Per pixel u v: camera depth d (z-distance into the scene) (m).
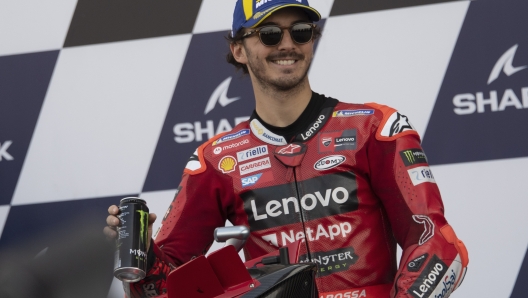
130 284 6.17
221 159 6.95
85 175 10.51
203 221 6.96
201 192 6.95
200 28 10.49
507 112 9.63
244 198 6.74
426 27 9.93
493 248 9.52
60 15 10.73
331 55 10.14
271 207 6.61
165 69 10.51
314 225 6.46
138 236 5.36
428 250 5.86
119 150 10.48
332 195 6.46
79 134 10.55
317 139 6.67
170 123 10.45
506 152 9.59
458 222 9.62
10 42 10.77
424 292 5.61
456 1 9.88
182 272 4.28
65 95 10.62
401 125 6.57
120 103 10.54
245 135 7.02
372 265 6.38
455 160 9.70
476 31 9.80
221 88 10.41
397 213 6.31
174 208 7.02
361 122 6.64
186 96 10.45
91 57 10.62
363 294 6.27
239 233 4.53
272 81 6.61
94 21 10.68
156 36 10.55
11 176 10.59
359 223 6.43
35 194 10.54
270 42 6.56
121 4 10.65
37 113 10.64
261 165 6.77
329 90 10.12
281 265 4.72
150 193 10.40
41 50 10.72
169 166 10.40
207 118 10.40
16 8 10.80
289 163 6.61
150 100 10.49
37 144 10.61
